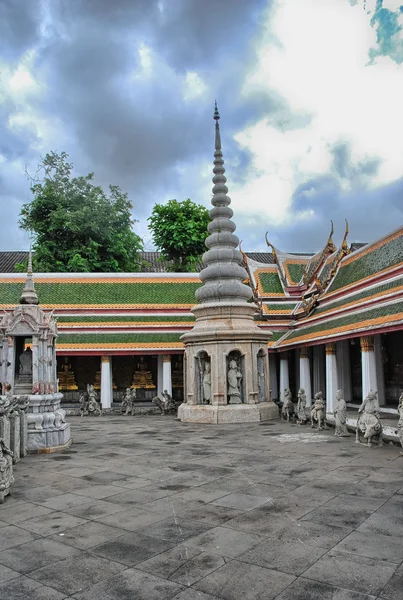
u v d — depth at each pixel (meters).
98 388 37.84
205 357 28.09
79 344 34.03
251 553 7.70
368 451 16.55
